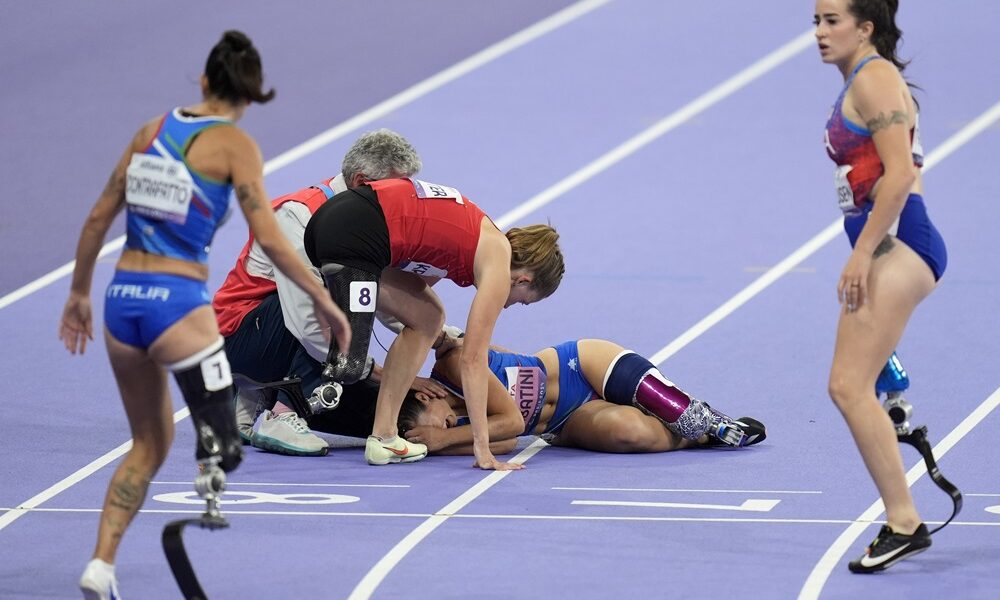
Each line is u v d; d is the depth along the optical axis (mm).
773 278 36000
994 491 22766
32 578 19141
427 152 45656
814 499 22547
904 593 18359
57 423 27062
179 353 17250
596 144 46406
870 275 19078
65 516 21922
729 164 44594
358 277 23891
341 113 49188
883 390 20094
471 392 24172
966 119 47375
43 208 41406
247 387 24750
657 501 22562
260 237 17266
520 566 19531
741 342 31734
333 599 18297
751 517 21672
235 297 26422
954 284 35000
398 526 21375
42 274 36938
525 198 42000
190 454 25531
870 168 19141
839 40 19453
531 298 25172
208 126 17453
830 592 18422
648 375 25719
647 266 37000
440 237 23953
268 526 21391
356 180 25406
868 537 20656
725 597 18312
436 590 18609
